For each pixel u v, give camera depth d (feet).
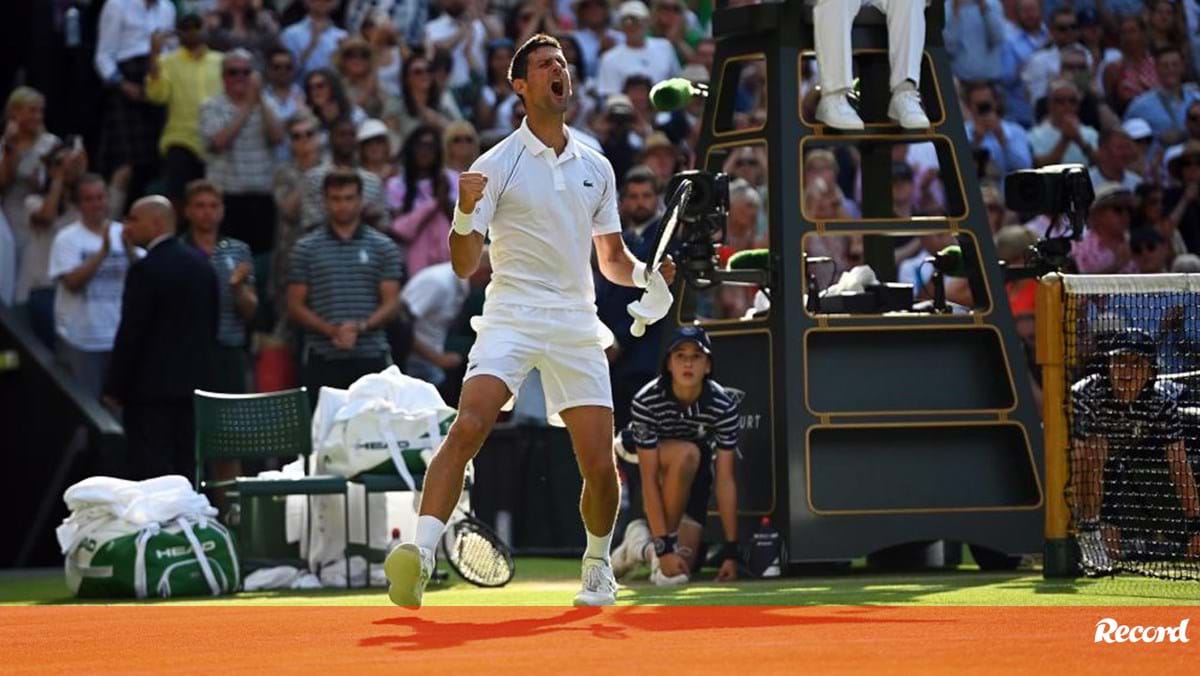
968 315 110.73
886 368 110.22
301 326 138.10
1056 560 97.14
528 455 134.62
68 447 144.05
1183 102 185.88
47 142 153.28
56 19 175.01
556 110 75.72
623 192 131.13
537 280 75.87
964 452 110.52
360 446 113.29
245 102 155.12
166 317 130.31
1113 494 98.58
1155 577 93.91
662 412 104.68
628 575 111.45
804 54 111.96
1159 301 100.22
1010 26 187.32
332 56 167.43
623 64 171.53
